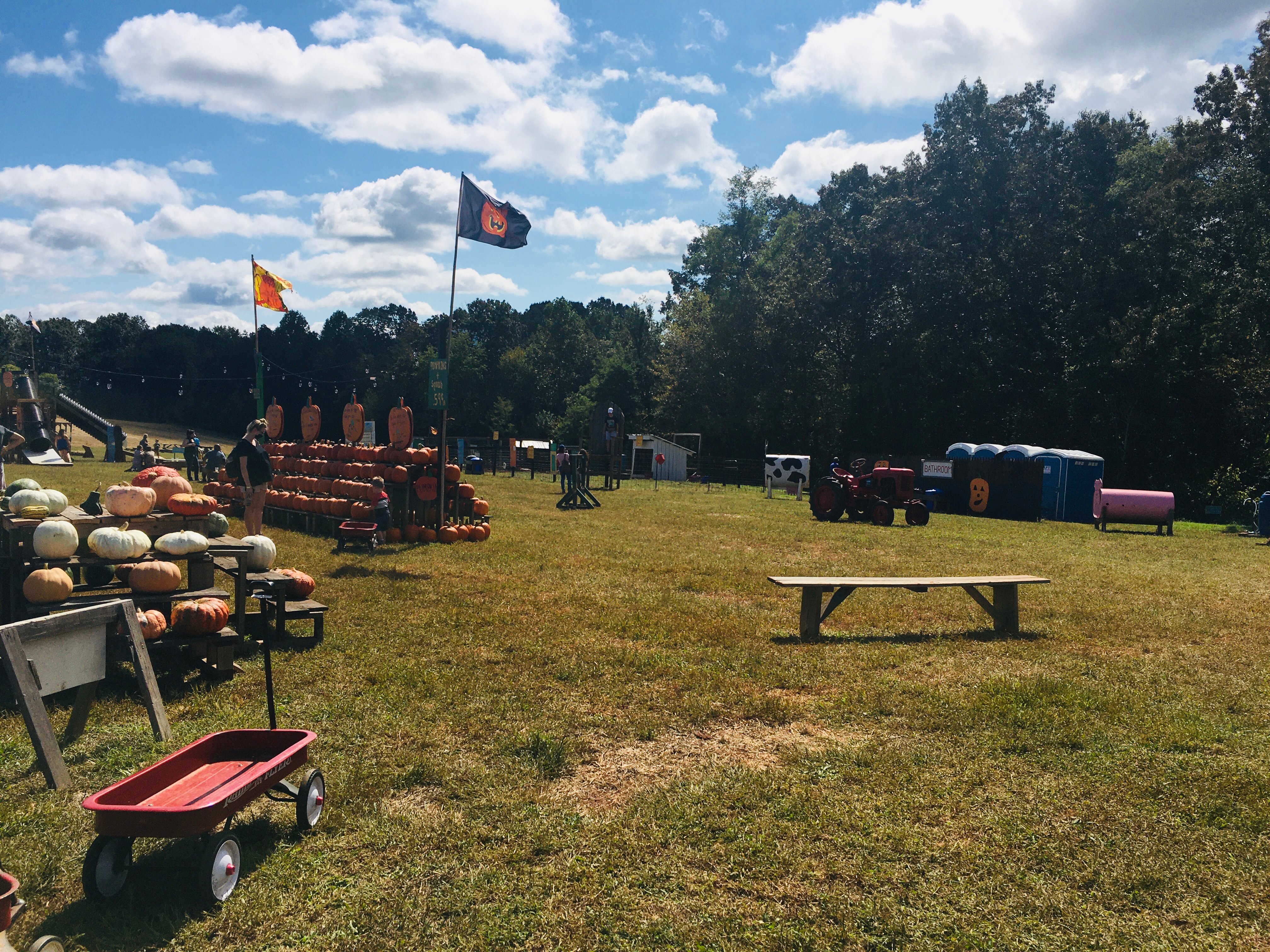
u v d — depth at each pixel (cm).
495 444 5556
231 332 11369
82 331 11631
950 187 4647
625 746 532
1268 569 1538
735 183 6556
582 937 324
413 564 1219
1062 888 369
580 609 935
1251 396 3722
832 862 386
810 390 5444
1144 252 4272
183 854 375
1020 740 548
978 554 1577
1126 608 1057
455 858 380
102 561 638
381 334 12525
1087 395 4178
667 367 6481
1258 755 538
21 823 401
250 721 545
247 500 1239
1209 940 333
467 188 1491
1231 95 3906
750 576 1225
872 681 686
